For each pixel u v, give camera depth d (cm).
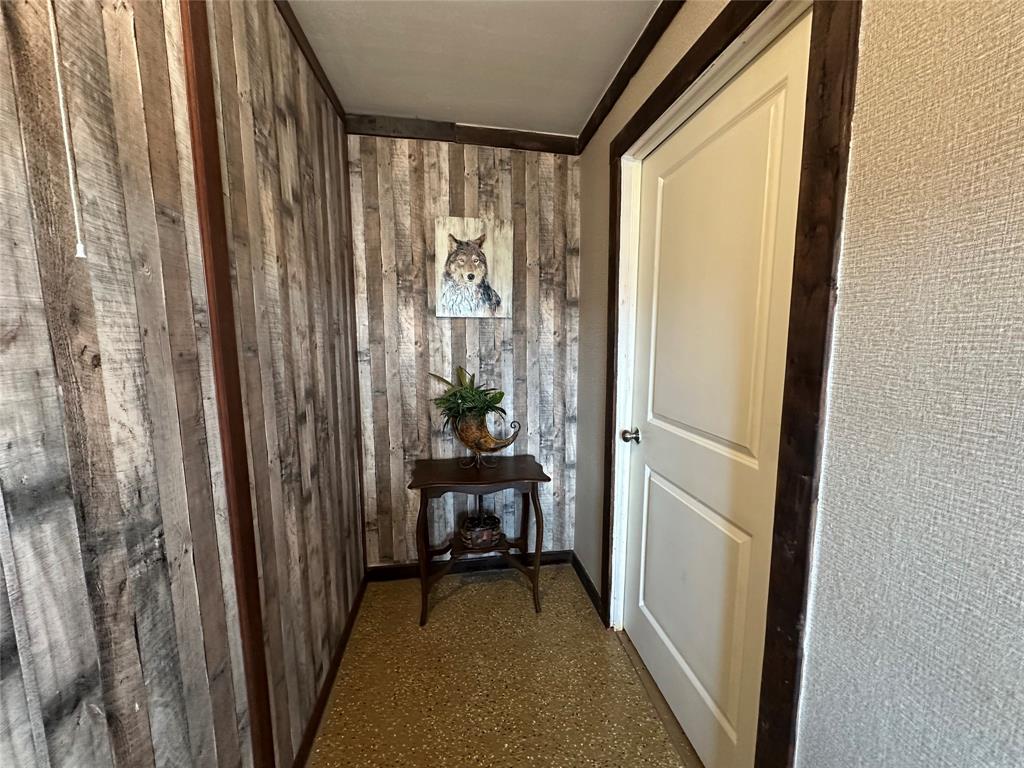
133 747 63
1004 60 49
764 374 99
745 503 107
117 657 61
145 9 69
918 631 61
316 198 154
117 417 61
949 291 56
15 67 48
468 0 132
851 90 69
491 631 189
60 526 53
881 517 66
